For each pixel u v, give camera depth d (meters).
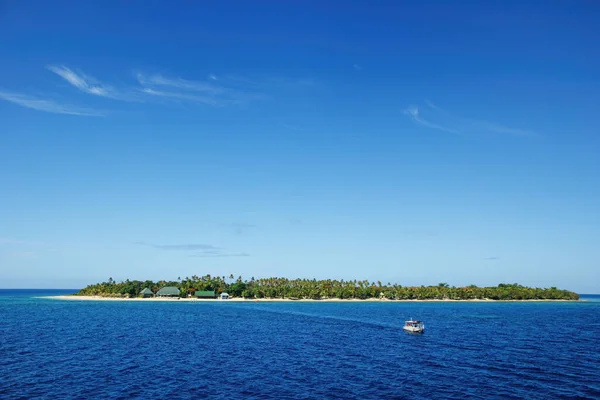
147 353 89.44
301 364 80.56
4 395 56.97
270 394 59.31
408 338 121.56
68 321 158.25
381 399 57.88
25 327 135.75
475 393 61.34
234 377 68.75
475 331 140.88
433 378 70.06
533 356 91.44
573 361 85.88
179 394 58.53
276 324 158.88
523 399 58.59
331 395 59.41
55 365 75.88
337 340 115.75
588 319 194.75
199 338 114.81
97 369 73.00
